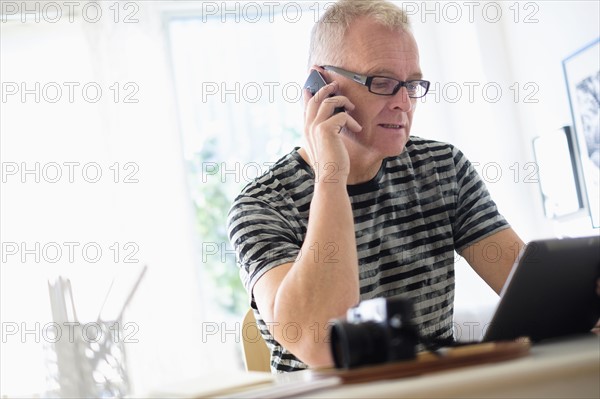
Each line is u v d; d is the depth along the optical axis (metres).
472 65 3.26
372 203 1.67
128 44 3.28
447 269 1.74
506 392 0.85
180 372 3.15
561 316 1.19
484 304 3.10
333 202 1.51
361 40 1.63
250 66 3.57
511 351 0.96
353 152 1.64
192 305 3.19
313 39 1.75
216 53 3.56
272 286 1.48
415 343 0.97
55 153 3.22
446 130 3.45
